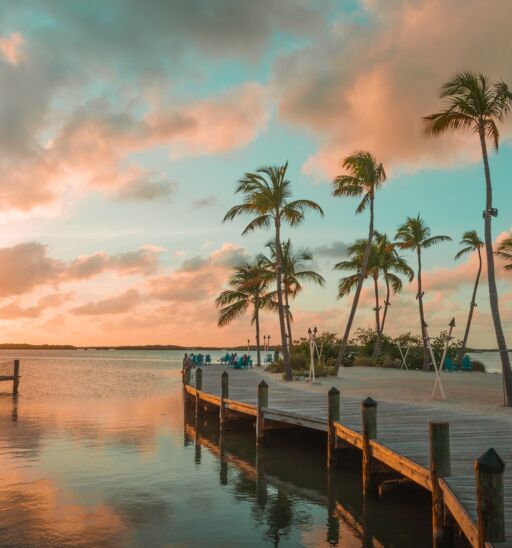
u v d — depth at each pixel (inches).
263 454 585.0
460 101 714.8
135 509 381.4
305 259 1611.7
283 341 1148.5
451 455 350.0
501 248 1466.5
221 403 741.9
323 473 497.0
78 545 311.7
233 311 1819.6
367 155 1151.0
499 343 660.1
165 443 642.8
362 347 1969.7
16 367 1267.2
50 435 679.1
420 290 1673.2
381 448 383.9
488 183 708.0
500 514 191.2
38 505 385.7
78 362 4296.3
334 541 323.3
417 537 329.7
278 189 1159.6
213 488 442.0
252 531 339.6
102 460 538.6
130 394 1279.5
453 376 1315.2
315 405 649.6
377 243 1854.1
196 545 314.5
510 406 629.3
